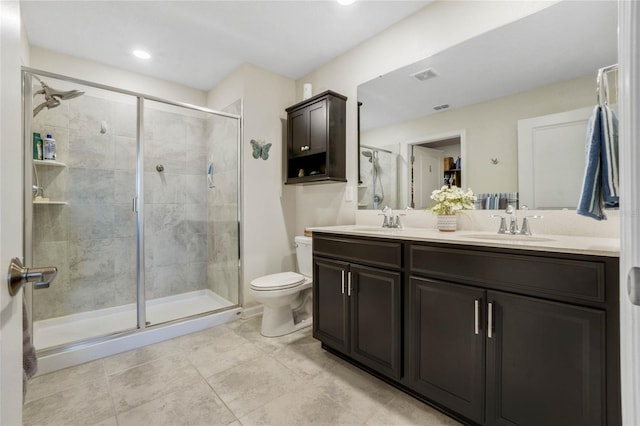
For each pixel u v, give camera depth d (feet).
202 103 11.14
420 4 6.61
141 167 7.86
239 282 9.28
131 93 7.85
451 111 6.32
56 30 7.41
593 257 3.34
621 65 1.61
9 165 1.75
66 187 8.27
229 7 6.65
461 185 6.20
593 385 3.33
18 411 1.86
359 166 8.21
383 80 7.54
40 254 7.91
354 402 5.09
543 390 3.68
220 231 10.37
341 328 6.32
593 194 3.76
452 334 4.52
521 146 5.40
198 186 11.05
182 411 4.89
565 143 4.94
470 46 6.00
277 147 10.00
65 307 8.27
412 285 5.03
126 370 6.14
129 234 9.34
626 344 1.56
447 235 5.22
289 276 8.21
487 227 5.85
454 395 4.50
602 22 4.64
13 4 1.85
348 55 8.46
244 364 6.35
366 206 8.05
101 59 8.84
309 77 9.80
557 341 3.58
